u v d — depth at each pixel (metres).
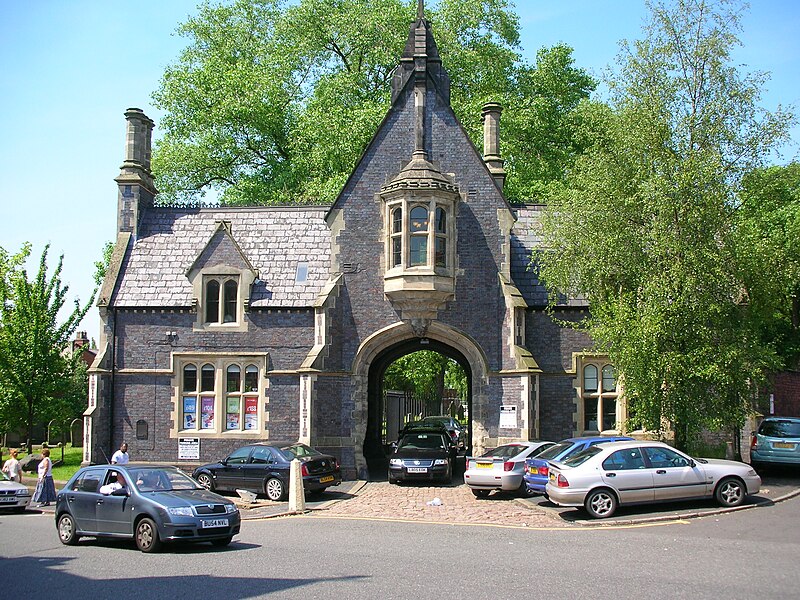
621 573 11.72
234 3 45.00
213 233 26.22
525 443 22.03
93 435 25.14
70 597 10.75
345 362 25.31
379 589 10.77
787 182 24.47
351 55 41.31
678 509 18.08
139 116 28.08
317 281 26.17
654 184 20.80
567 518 17.64
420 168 24.92
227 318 26.02
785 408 32.22
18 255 37.69
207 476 22.66
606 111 23.05
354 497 21.86
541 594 10.43
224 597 10.49
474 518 18.09
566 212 23.30
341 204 25.81
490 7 41.88
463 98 39.44
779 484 21.80
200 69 42.06
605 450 17.73
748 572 11.73
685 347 20.94
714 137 21.47
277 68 41.22
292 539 15.39
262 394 25.55
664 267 21.31
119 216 27.59
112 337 26.02
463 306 25.27
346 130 35.88
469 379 28.81
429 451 24.30
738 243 21.47
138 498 14.72
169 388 25.81
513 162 39.59
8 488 21.88
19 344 31.78
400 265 24.73
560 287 23.30
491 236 25.53
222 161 42.09
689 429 21.36
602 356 25.53
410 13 39.56
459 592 10.56
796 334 33.03
